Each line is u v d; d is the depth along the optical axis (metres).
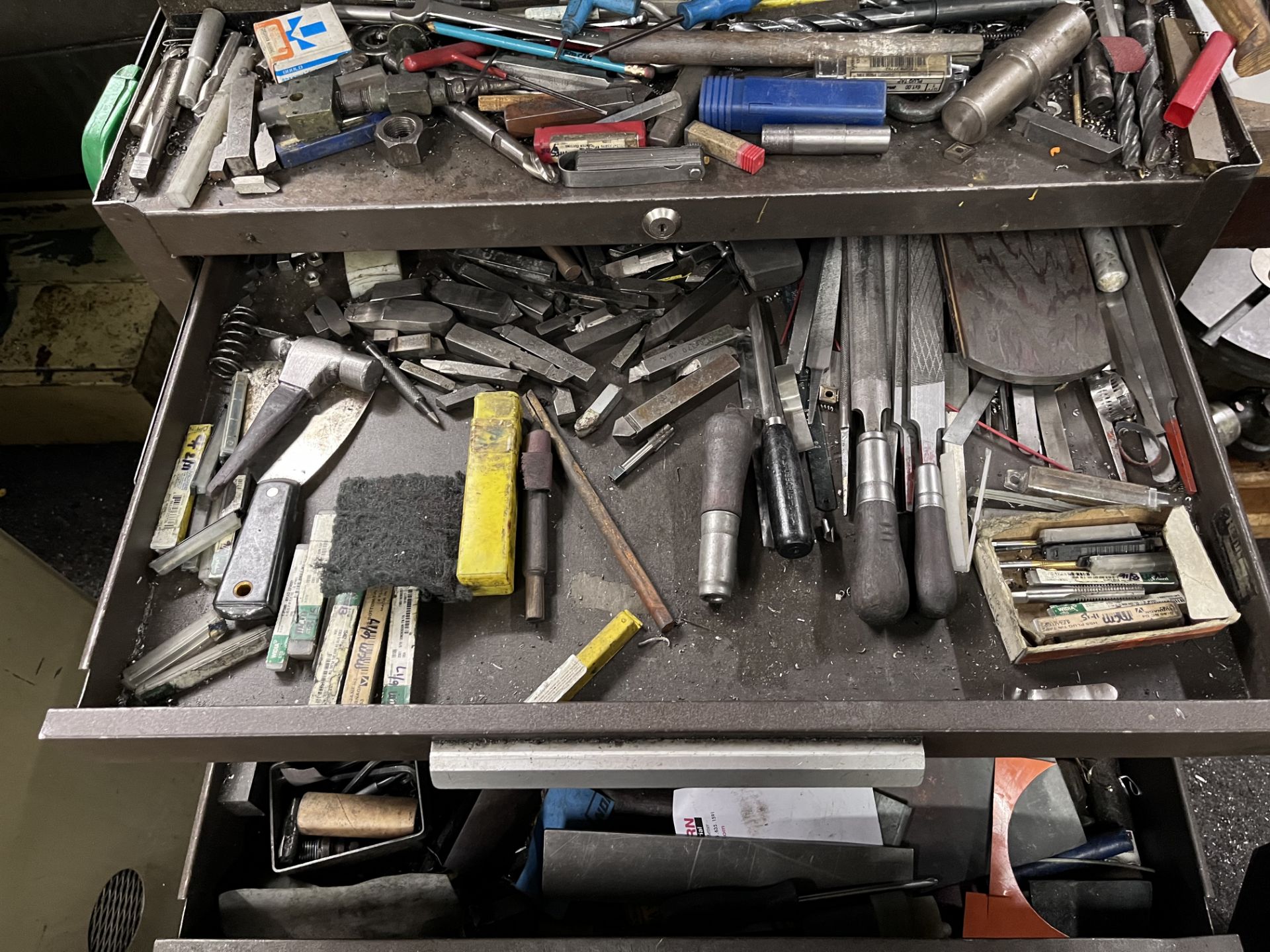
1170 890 1.54
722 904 1.40
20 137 2.02
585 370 1.29
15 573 1.51
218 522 1.18
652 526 1.20
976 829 1.55
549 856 1.41
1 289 2.15
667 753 1.01
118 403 2.15
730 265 1.36
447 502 1.16
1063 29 1.23
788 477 1.15
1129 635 1.06
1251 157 1.18
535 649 1.13
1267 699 1.02
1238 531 1.09
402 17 1.35
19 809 1.40
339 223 1.24
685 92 1.28
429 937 1.28
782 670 1.11
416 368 1.30
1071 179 1.20
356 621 1.13
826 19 1.33
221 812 1.42
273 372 1.32
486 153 1.27
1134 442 1.22
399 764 1.51
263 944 1.18
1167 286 1.25
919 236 1.35
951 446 1.20
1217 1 1.31
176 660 1.12
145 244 1.27
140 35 1.80
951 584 1.09
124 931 1.58
